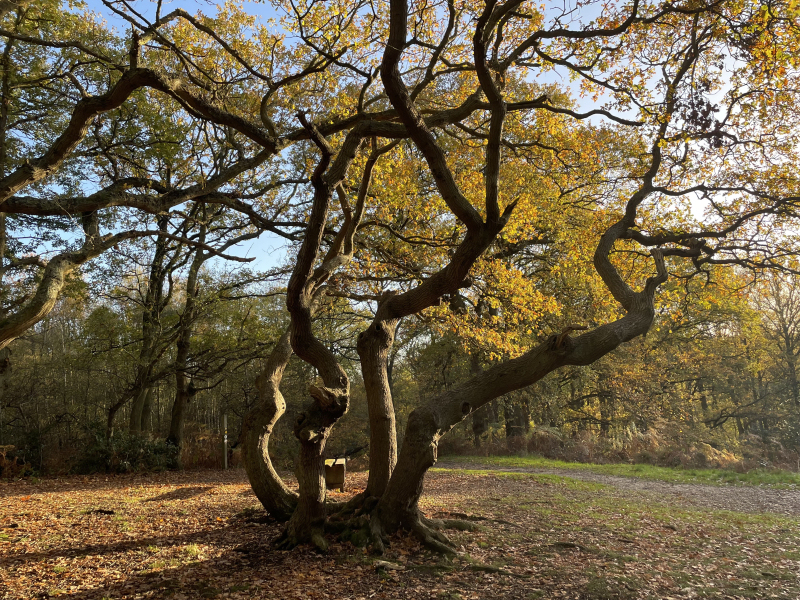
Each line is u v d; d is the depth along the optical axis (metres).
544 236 20.00
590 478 15.53
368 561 5.87
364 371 7.46
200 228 20.83
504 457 20.97
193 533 7.47
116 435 18.72
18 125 17.08
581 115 9.17
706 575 6.01
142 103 15.59
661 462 19.12
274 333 20.98
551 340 7.20
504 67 8.39
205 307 19.55
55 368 25.33
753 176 11.30
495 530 7.49
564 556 6.42
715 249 10.95
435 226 15.25
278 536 6.79
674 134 9.36
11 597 4.90
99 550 6.59
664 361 27.06
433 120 8.77
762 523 9.09
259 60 11.99
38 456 18.19
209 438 21.64
